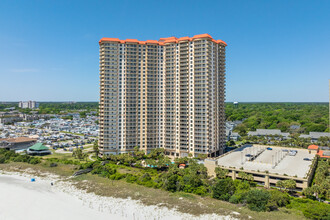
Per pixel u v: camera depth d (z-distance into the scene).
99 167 140.75
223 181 103.12
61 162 156.62
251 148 177.62
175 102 174.50
